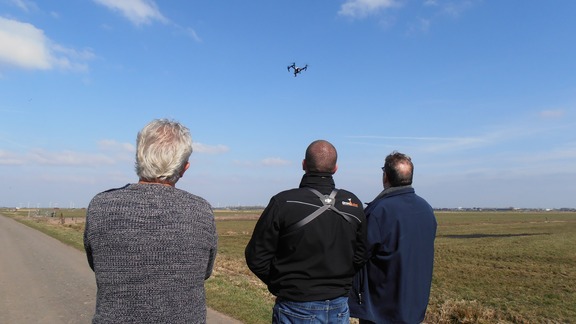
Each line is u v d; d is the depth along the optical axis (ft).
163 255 6.63
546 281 53.01
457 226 220.84
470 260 75.82
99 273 6.64
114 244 6.56
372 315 10.61
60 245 63.82
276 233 9.18
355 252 10.17
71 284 31.81
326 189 9.67
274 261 9.43
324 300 9.11
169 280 6.63
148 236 6.61
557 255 83.97
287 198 9.23
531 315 33.58
